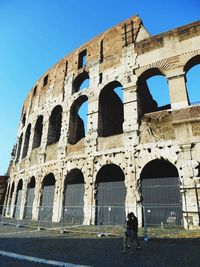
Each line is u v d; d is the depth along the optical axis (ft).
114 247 41.91
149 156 74.64
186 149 69.05
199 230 56.13
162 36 89.35
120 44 101.24
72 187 92.89
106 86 97.81
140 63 90.48
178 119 73.46
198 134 68.95
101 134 93.04
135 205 71.82
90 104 98.48
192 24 84.28
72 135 105.29
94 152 87.92
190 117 71.87
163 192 70.64
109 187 81.97
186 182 65.87
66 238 53.06
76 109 111.65
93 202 81.61
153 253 36.58
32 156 120.57
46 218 96.27
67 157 96.89
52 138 117.29
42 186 105.50
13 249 41.06
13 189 139.64
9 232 65.46
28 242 48.34
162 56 86.12
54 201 94.48
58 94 119.75
